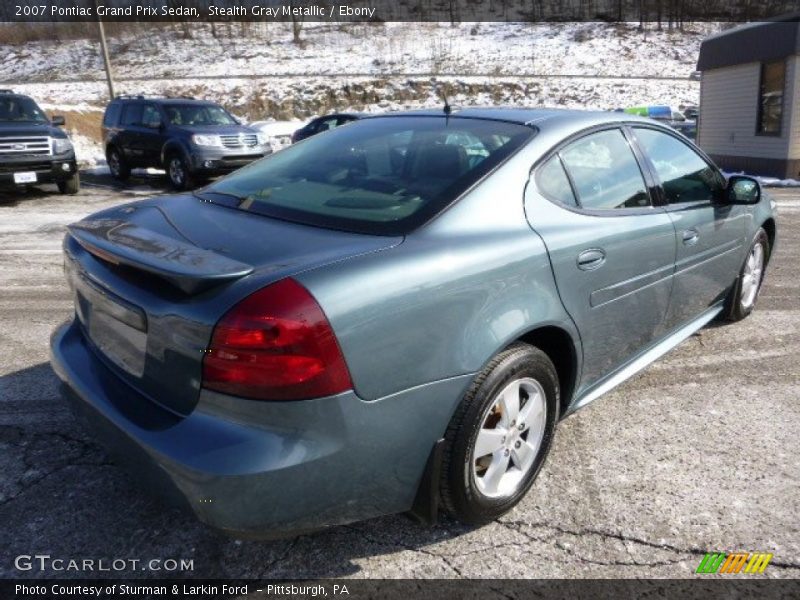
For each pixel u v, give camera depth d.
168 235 2.47
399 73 43.78
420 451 2.30
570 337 2.83
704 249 3.88
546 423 2.81
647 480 2.97
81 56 50.56
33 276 6.62
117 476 2.97
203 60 48.31
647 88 37.66
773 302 5.51
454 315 2.31
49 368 4.17
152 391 2.24
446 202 2.56
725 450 3.22
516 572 2.42
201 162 13.09
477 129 3.06
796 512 2.76
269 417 1.98
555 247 2.71
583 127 3.18
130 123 14.78
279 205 2.71
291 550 2.53
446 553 2.52
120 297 2.31
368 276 2.14
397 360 2.17
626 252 3.10
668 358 4.34
